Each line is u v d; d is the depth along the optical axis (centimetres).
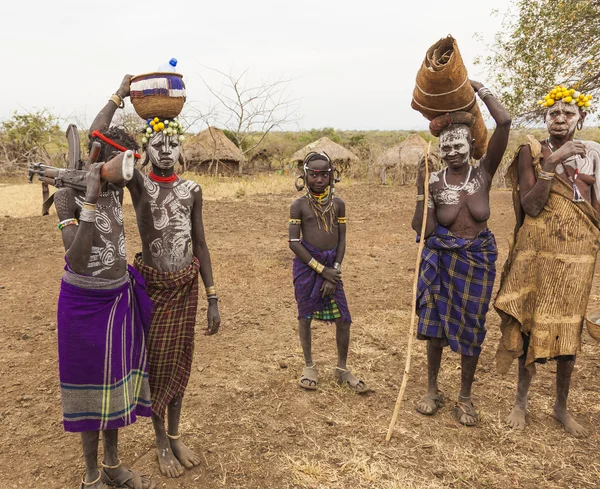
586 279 330
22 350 475
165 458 299
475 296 344
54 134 2712
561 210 328
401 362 452
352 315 568
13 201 1434
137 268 288
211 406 374
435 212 357
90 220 235
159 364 290
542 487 288
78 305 247
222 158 2544
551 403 380
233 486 288
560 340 333
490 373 432
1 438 335
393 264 795
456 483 290
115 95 289
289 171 2622
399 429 345
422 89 322
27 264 773
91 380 255
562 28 1089
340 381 411
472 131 344
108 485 286
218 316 312
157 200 282
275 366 443
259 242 941
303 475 296
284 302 613
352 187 2083
